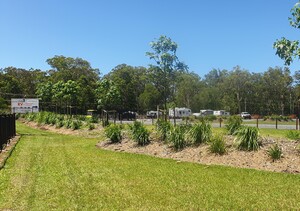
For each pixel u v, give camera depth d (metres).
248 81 95.00
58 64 87.38
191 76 87.56
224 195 7.84
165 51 20.23
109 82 47.91
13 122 23.98
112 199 7.58
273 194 7.87
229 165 11.38
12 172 10.62
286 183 8.86
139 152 15.04
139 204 7.20
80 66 89.56
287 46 8.12
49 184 8.99
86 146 18.09
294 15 8.20
